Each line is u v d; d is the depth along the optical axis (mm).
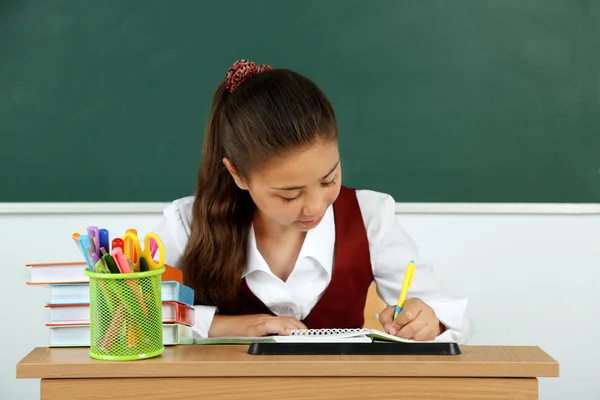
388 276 1591
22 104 2594
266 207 1248
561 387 2676
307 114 1182
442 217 2639
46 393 997
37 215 2621
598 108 2615
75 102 2596
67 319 1139
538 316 2662
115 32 2594
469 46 2609
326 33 2609
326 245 1551
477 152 2625
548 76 2615
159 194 2611
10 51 2584
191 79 2604
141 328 1032
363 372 986
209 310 1462
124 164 2605
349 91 2611
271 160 1186
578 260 2654
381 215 1605
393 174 2621
